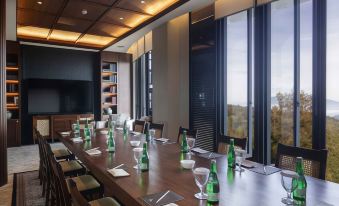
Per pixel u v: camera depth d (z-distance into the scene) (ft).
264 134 11.78
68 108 23.72
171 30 17.31
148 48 21.03
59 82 23.35
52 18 16.74
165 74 17.90
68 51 24.47
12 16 15.17
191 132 10.19
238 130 13.57
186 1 13.51
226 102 14.33
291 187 4.26
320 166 5.91
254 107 12.09
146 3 14.48
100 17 16.63
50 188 8.87
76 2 13.99
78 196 3.46
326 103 9.51
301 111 10.41
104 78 25.89
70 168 9.84
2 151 11.89
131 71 26.81
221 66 14.25
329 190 4.79
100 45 24.67
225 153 8.42
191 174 5.84
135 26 18.63
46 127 22.45
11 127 20.84
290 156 6.60
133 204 4.43
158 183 5.21
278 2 11.28
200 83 15.44
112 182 5.43
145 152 6.30
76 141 10.23
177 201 4.29
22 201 10.01
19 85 21.11
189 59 16.10
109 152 8.20
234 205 4.12
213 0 13.51
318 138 9.60
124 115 24.95
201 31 15.24
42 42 21.75
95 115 25.89
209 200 4.26
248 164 6.63
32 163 15.88
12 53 20.72
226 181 5.35
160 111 18.61
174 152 8.25
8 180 12.62
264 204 4.16
